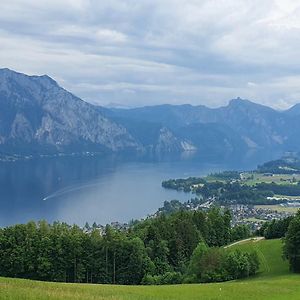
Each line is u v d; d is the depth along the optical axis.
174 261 110.31
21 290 40.66
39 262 94.25
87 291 48.59
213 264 86.06
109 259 100.56
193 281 86.19
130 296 47.09
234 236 141.00
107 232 102.06
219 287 59.59
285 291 55.94
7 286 43.38
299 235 82.94
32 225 99.81
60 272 95.62
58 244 95.62
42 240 95.44
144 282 92.88
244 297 52.06
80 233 100.38
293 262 83.69
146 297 47.56
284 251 86.50
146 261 100.56
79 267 97.06
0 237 95.88
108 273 99.88
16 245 95.44
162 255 106.06
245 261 85.00
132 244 100.75
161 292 55.31
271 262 94.12
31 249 94.88
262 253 102.62
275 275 82.69
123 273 100.38
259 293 54.47
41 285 51.38
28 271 95.38
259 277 82.62
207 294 54.06
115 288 57.06
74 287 53.19
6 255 95.00
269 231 127.12
